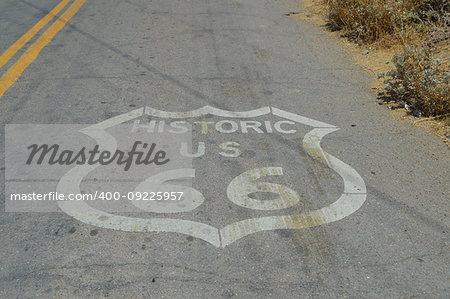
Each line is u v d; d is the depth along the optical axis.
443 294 3.29
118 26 9.15
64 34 8.70
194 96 6.20
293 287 3.33
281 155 4.91
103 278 3.39
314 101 6.11
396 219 4.01
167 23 9.30
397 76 6.11
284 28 8.99
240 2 10.77
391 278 3.42
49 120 5.59
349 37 8.39
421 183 4.49
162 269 3.48
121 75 6.86
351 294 3.28
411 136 5.31
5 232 3.83
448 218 4.03
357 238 3.79
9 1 11.28
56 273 3.44
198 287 3.32
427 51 6.24
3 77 6.78
